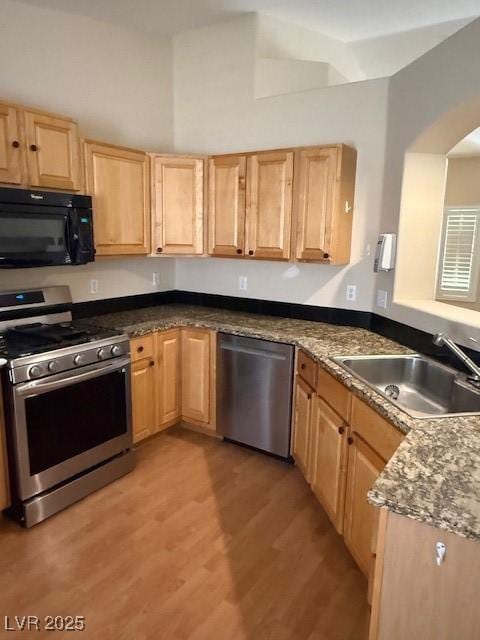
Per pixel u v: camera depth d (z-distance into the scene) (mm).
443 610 1089
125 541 2152
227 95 3344
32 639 1621
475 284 5633
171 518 2336
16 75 2627
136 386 2896
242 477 2746
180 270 3871
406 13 2938
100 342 2486
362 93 2793
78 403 2418
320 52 3408
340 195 2717
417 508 1041
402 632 1157
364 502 1812
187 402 3271
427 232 2611
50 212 2371
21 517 2230
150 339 2963
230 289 3598
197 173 3166
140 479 2707
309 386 2516
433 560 1076
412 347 2445
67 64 2883
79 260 2539
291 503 2486
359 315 3000
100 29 3057
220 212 3162
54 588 1858
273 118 3156
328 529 2270
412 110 2416
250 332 2863
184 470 2818
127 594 1835
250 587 1886
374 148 2799
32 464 2225
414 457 1278
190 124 3568
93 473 2543
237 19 3152
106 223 2842
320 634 1669
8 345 2299
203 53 3393
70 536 2182
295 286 3254
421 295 2682
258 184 2959
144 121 3430
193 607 1778
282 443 2859
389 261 2637
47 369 2215
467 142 4672
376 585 1162
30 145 2318
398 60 3619
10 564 1988
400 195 2557
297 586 1896
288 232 2896
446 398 2064
